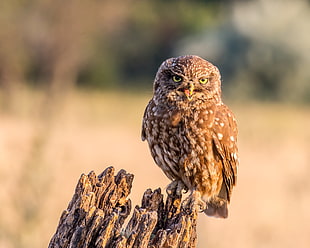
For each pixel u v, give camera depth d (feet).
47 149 35.50
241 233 42.29
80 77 164.55
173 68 25.48
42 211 32.50
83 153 62.80
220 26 151.94
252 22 140.36
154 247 18.89
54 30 136.36
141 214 18.65
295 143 84.28
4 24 130.72
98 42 156.25
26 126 74.90
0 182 33.58
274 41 138.62
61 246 18.78
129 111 119.44
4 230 31.71
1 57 128.88
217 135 25.75
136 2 159.74
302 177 57.72
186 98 25.48
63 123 68.23
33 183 32.86
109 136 78.28
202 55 140.97
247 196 53.06
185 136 25.61
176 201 21.21
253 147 78.59
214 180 26.25
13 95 116.26
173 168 26.45
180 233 19.20
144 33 169.48
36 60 137.39
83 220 18.69
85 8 137.49
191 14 172.55
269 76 138.62
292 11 140.05
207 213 28.07
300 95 139.64
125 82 169.17
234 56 139.33
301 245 42.65
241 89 136.77
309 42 138.31
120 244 18.24
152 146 26.61
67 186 41.11
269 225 45.29
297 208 49.29
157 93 25.95
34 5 134.72
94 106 123.34
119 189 19.93
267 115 119.24
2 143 43.19
